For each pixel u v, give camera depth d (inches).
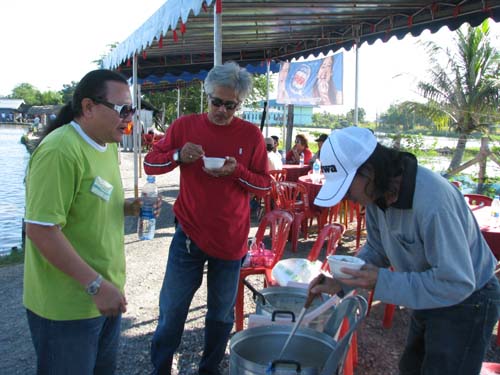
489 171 431.8
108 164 73.5
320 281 75.5
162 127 1110.4
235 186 101.6
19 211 527.2
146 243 240.2
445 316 68.6
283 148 465.4
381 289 63.2
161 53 337.7
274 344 79.4
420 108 586.9
